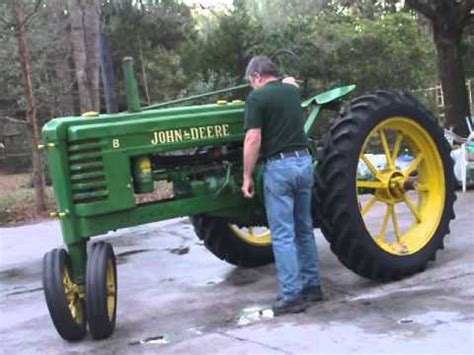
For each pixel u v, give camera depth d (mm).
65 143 4625
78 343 4645
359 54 15414
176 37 24312
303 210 4922
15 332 5086
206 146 5133
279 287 5055
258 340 4285
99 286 4512
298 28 16031
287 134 4746
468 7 11945
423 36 16141
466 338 3979
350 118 5266
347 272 5781
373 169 5602
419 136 5746
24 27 12008
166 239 8125
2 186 17828
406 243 5547
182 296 5629
